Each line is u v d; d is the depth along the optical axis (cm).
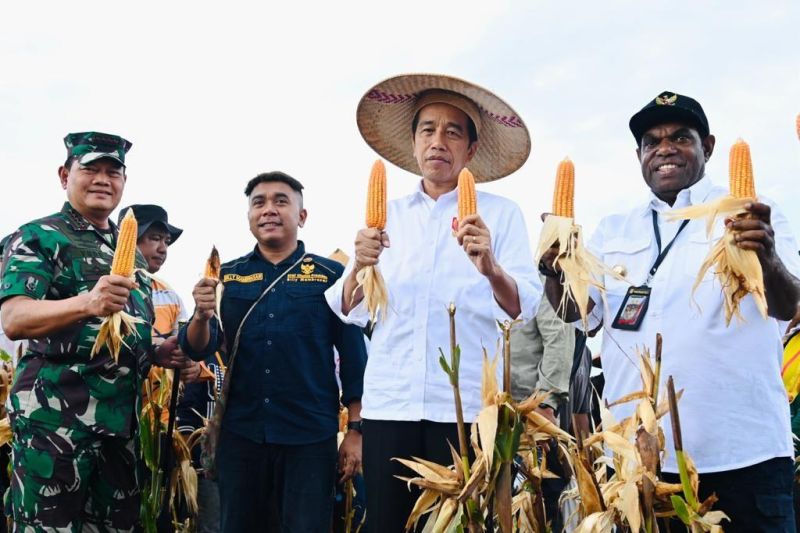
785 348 545
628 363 374
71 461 422
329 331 508
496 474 312
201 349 479
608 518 307
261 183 533
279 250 530
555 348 527
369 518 382
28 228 436
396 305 393
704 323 352
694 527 291
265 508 486
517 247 402
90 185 459
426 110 421
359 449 514
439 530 316
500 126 438
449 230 399
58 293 438
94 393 432
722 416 342
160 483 493
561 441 348
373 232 369
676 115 388
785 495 342
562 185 342
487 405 318
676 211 328
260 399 483
